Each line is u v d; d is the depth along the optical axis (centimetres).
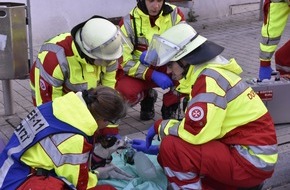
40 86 337
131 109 492
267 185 350
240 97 286
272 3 430
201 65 290
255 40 771
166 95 437
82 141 246
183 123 288
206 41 295
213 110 275
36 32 735
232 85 286
